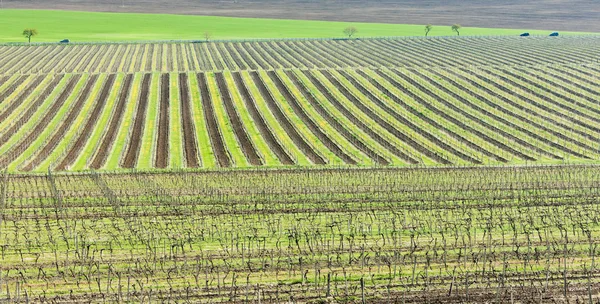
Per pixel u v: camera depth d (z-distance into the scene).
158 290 44.31
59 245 52.44
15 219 58.88
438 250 50.69
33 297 43.38
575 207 60.88
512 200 63.38
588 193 65.62
